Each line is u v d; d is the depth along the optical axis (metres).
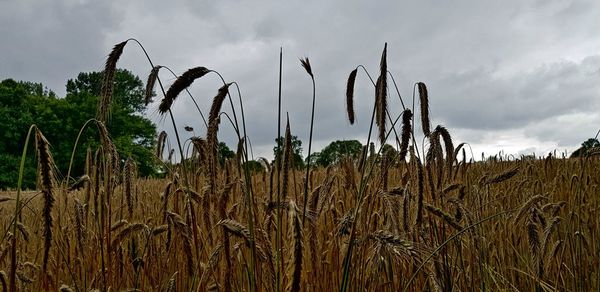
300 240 2.90
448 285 4.59
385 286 4.63
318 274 4.55
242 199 4.81
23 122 53.81
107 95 4.27
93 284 4.63
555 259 5.70
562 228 6.59
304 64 3.97
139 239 5.84
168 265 5.08
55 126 53.56
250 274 3.72
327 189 5.15
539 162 11.81
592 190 8.09
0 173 46.72
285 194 4.48
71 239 5.49
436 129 5.27
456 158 6.82
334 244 4.93
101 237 4.41
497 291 5.27
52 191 3.43
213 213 4.86
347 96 4.51
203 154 4.57
